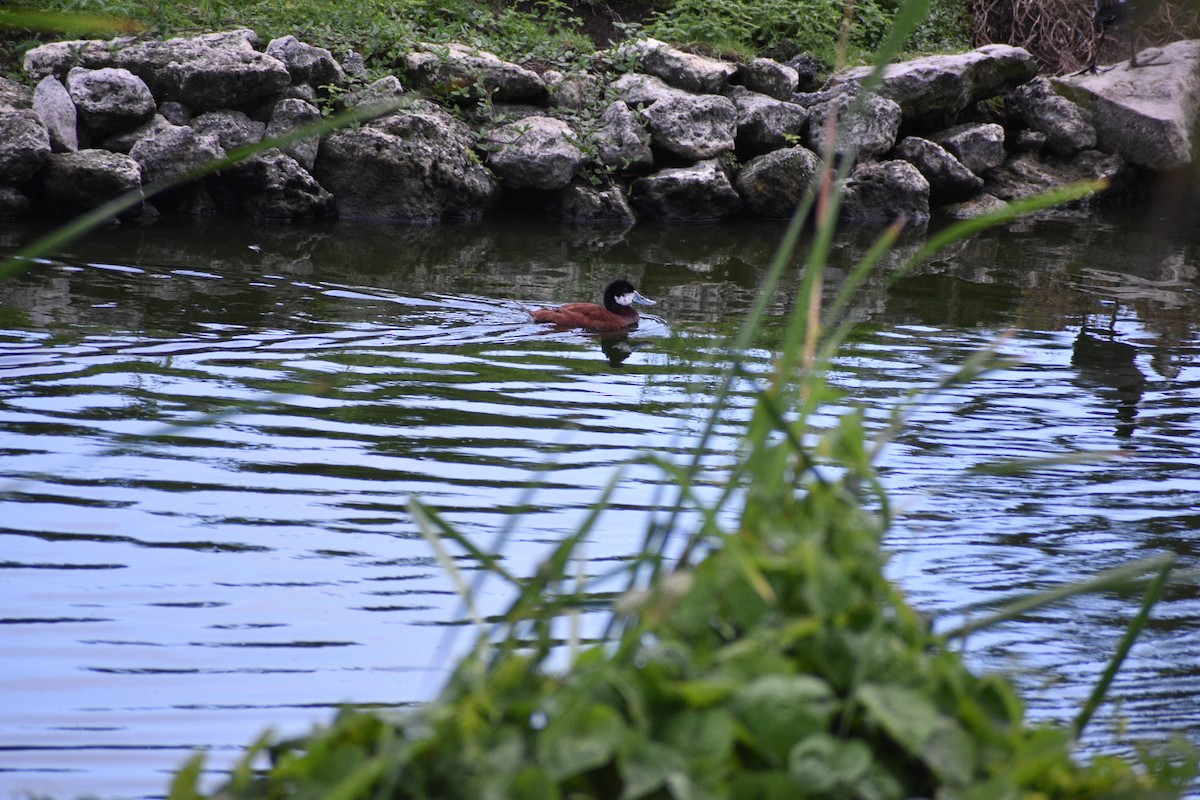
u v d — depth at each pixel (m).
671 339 16.86
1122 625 8.42
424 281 19.56
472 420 12.66
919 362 15.76
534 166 26.50
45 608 8.04
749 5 33.88
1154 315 19.25
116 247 20.41
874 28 35.31
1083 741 6.59
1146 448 12.73
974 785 2.76
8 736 6.49
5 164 22.36
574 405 13.38
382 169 25.23
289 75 25.39
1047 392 14.72
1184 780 3.20
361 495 10.39
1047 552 9.75
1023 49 33.12
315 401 12.98
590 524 3.24
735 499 10.30
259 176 24.45
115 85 23.94
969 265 23.23
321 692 7.14
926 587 8.89
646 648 3.03
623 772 2.73
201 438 11.56
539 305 18.45
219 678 7.26
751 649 2.91
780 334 17.17
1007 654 7.84
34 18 3.21
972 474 3.82
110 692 7.02
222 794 2.77
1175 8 36.47
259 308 16.91
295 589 8.54
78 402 12.38
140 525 9.50
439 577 8.83
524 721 2.91
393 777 2.63
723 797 2.70
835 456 3.36
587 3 33.78
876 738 2.91
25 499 9.86
